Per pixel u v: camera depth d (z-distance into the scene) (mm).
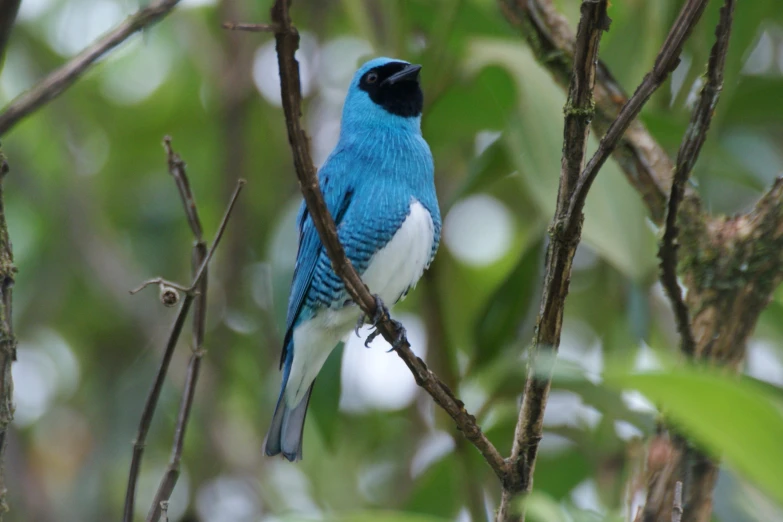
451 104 10688
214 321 13367
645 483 7055
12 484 13023
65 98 14805
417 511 10461
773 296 6766
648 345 9289
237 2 14188
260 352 14109
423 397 13086
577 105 5625
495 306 9914
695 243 7242
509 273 9898
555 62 8266
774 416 2557
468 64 10008
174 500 13531
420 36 11898
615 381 2678
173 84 15727
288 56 5168
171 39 15328
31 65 14781
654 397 2689
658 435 6918
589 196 8867
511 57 9781
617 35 9523
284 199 14664
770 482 2646
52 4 14844
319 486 13094
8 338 5938
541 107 9500
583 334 12820
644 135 7789
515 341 9852
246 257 14133
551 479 10633
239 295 13547
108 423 13164
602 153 5508
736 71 9055
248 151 14094
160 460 14047
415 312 14156
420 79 10305
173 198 15367
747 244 7062
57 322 15305
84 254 14422
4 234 6023
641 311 9328
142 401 13195
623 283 11633
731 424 2615
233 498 12828
